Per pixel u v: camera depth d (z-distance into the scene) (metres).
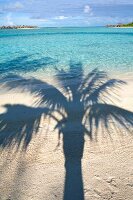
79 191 3.29
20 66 15.18
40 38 47.31
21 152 4.30
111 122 5.47
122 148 4.36
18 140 4.73
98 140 4.66
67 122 5.57
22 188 3.39
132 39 41.38
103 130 5.08
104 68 13.74
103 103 6.90
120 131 5.01
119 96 7.64
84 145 4.49
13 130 5.20
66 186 3.40
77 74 12.06
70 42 36.03
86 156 4.12
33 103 7.12
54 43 34.50
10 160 4.06
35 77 11.55
